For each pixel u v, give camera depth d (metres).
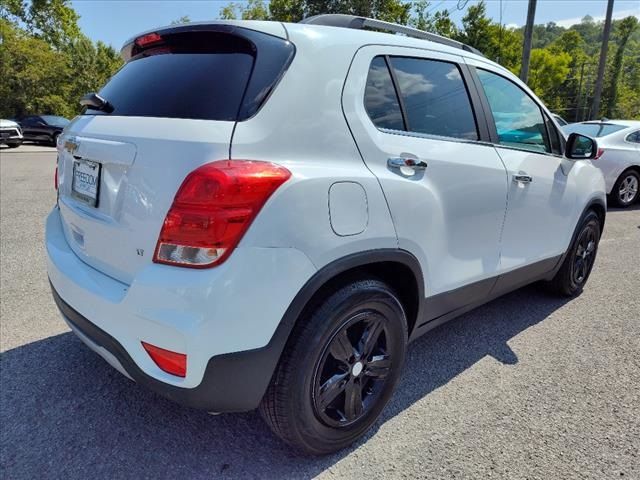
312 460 2.09
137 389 2.56
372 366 2.14
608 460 2.11
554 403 2.53
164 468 2.02
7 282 3.99
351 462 2.08
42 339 3.06
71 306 2.01
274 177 1.65
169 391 1.70
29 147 19.09
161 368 1.69
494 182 2.67
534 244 3.19
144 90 2.02
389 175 2.07
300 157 1.80
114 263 1.89
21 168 11.66
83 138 2.11
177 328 1.58
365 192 1.94
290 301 1.71
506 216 2.83
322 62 1.95
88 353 2.90
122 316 1.73
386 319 2.13
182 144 1.66
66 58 32.44
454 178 2.40
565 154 3.39
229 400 1.72
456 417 2.40
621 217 7.45
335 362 1.98
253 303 1.62
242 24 1.95
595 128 8.52
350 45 2.09
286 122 1.79
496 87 2.90
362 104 2.06
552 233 3.37
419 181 2.20
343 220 1.84
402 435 2.26
